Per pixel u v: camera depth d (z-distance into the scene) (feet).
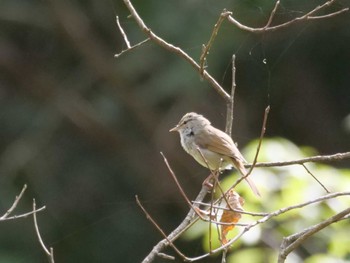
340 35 50.88
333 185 29.48
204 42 46.16
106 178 53.72
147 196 53.36
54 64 54.90
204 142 29.53
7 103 54.19
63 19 52.70
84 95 54.44
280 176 29.76
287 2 43.14
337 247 29.27
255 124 52.70
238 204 22.65
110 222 52.29
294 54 51.31
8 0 53.26
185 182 53.62
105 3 51.11
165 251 50.24
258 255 30.19
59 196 52.31
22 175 52.06
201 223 30.48
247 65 49.83
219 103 51.52
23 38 55.11
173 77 48.42
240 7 45.47
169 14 46.78
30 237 49.29
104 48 53.36
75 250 51.06
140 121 53.47
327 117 53.78
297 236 21.27
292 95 53.21
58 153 53.52
